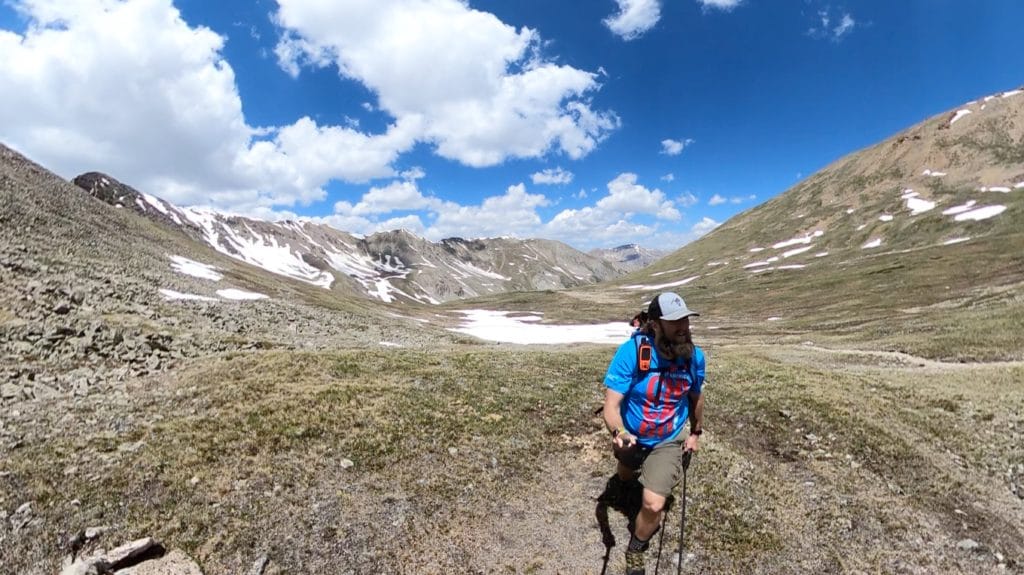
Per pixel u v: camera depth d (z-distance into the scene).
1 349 16.30
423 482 9.74
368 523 8.44
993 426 16.78
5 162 56.56
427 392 14.53
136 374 15.91
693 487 10.23
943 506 10.93
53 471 8.84
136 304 29.64
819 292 97.50
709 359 27.12
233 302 42.62
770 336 63.84
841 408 15.38
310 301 62.16
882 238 133.38
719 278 149.88
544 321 102.50
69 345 17.59
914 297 73.12
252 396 13.12
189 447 10.03
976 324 41.56
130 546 7.06
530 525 8.93
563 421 13.13
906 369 29.70
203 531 7.79
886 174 170.25
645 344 6.91
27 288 25.16
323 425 11.47
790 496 10.40
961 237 113.19
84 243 43.16
